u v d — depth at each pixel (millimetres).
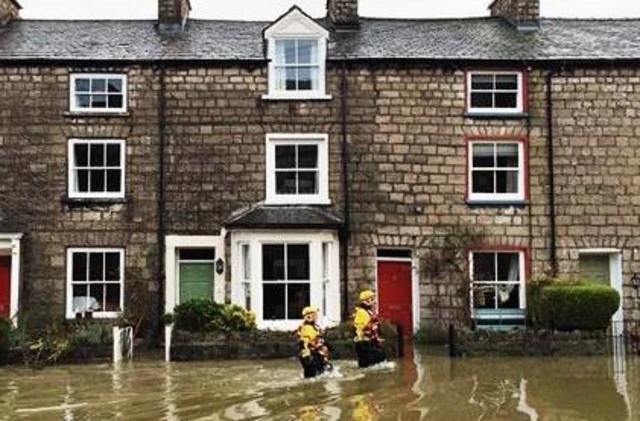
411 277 22688
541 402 12875
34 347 18844
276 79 23047
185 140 22703
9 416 12133
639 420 11484
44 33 24188
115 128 22672
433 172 22781
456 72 23016
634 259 22688
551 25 25438
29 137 22531
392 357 18875
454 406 12508
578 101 23016
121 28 24812
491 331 19625
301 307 21500
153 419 11727
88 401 13320
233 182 22641
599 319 19859
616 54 23125
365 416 11727
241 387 14461
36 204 22391
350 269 22375
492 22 25891
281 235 21578
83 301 22359
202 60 22781
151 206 22516
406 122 22859
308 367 15578
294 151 22922
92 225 22406
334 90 22922
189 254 22812
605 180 22859
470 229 22594
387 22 25734
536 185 22812
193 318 19594
